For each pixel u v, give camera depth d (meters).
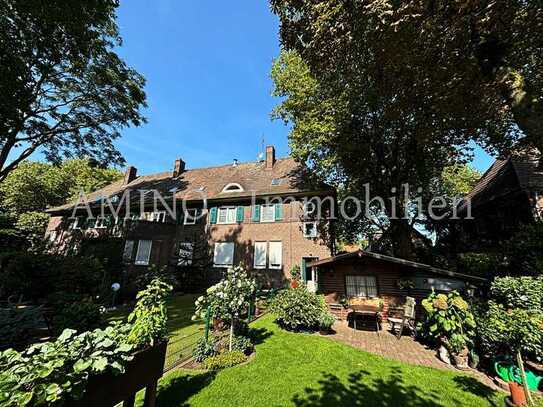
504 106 10.41
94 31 13.10
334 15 7.32
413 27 7.12
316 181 18.25
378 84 9.95
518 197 14.60
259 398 4.77
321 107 14.36
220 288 6.79
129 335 3.50
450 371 6.35
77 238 24.67
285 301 9.89
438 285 11.25
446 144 14.19
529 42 8.20
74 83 15.36
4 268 12.12
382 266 12.46
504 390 5.44
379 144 16.38
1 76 10.38
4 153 14.53
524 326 5.36
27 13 10.56
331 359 6.78
